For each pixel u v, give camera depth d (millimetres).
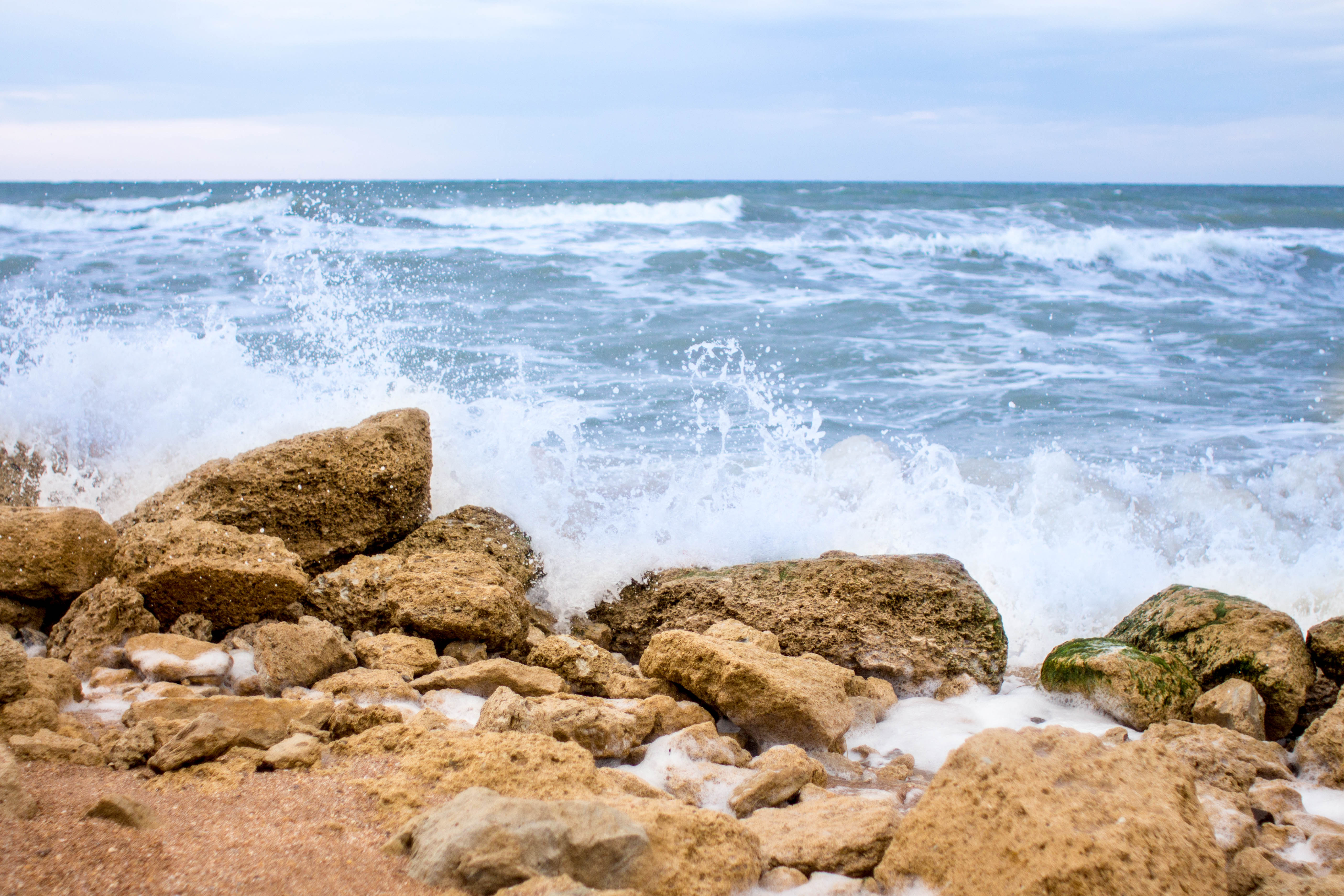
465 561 4824
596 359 11844
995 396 10898
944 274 20312
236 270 17359
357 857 2375
